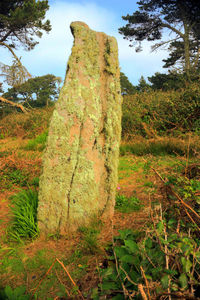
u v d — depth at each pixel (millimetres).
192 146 5941
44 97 42500
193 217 2248
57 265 2180
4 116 16562
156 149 6562
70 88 2773
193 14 17938
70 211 2707
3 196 4242
